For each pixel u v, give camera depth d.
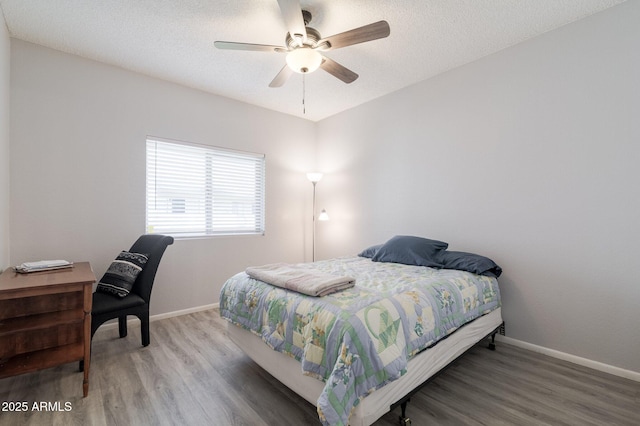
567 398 1.77
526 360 2.25
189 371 2.06
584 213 2.18
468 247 2.82
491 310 2.35
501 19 2.19
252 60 2.74
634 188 1.99
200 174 3.43
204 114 3.40
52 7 2.04
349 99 3.68
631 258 2.00
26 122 2.45
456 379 1.98
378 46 2.53
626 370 2.01
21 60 2.42
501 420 1.58
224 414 1.62
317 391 1.46
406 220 3.35
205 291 3.42
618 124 2.05
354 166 3.93
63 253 2.61
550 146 2.33
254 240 3.85
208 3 1.99
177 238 3.22
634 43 1.99
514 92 2.52
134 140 2.95
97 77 2.75
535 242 2.41
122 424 1.54
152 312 3.06
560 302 2.29
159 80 3.09
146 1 1.98
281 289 1.88
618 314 2.05
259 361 1.91
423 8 2.05
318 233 4.41
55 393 1.80
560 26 2.28
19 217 2.42
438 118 3.04
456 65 2.86
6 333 1.63
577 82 2.21
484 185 2.71
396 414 1.63
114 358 2.24
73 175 2.65
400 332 1.50
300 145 4.32
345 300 1.60
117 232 2.86
